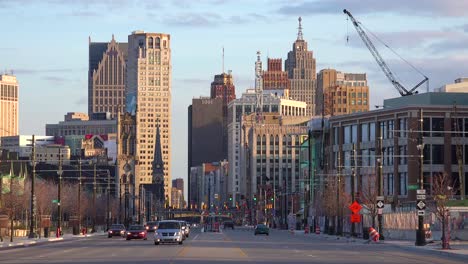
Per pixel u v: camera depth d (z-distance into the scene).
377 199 195.00
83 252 128.88
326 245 168.12
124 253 123.69
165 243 169.88
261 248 146.88
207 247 148.50
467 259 115.50
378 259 112.62
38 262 102.00
